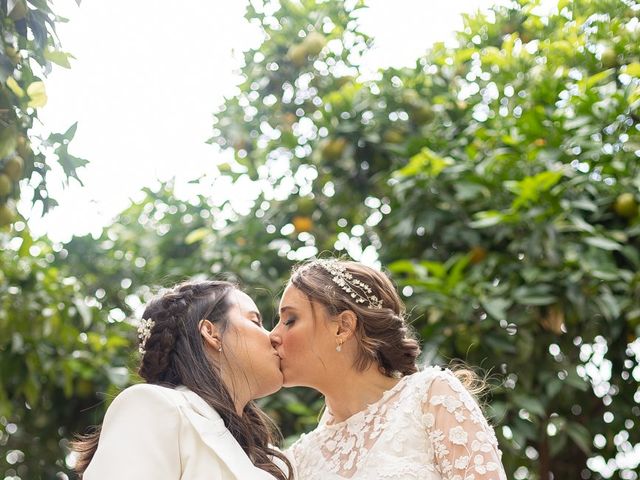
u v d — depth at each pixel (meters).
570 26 5.50
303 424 5.61
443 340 5.12
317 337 3.48
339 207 6.26
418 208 5.66
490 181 5.48
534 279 5.11
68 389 5.64
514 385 5.17
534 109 5.37
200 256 6.32
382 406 3.43
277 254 6.18
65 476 6.31
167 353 3.31
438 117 6.09
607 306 5.01
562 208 5.20
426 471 3.22
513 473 5.14
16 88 3.31
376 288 3.57
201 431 3.05
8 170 3.43
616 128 5.27
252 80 6.40
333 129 6.07
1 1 3.31
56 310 5.44
